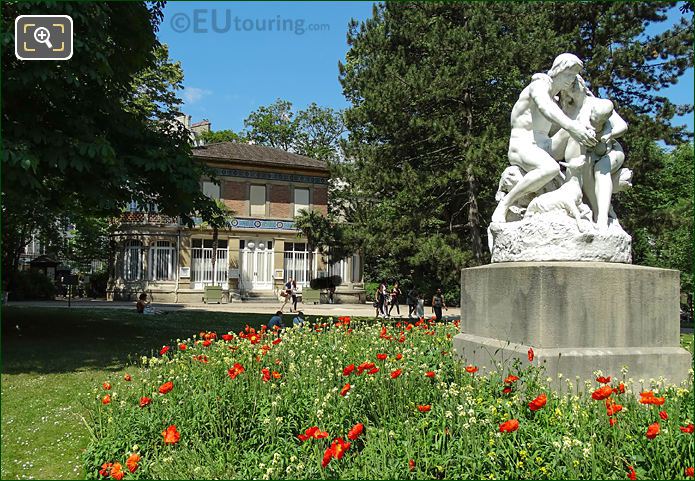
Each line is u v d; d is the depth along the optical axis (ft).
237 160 123.75
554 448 13.52
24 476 16.42
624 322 20.15
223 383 20.12
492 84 72.08
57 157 34.71
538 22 67.97
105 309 75.92
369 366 18.13
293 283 97.30
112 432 17.29
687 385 19.35
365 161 71.10
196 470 13.93
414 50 73.31
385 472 13.08
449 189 74.90
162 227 118.11
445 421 15.05
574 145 22.58
